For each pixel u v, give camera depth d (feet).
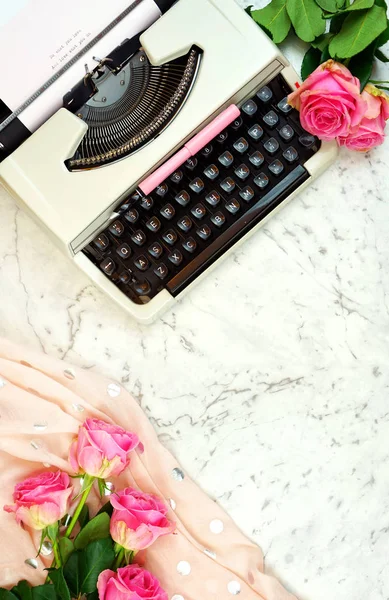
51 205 3.50
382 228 3.74
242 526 3.67
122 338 3.73
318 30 3.54
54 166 3.50
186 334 3.73
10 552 3.49
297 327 3.73
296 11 3.55
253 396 3.72
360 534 3.69
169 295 3.59
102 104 3.55
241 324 3.73
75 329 3.74
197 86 3.49
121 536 3.32
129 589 3.29
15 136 3.49
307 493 3.70
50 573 3.35
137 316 3.58
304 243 3.74
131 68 3.55
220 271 3.74
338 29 3.58
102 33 3.40
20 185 3.50
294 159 3.59
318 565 3.67
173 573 3.56
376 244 3.73
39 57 3.37
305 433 3.71
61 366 3.61
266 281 3.73
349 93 3.37
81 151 3.53
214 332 3.73
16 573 3.48
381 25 3.46
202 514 3.61
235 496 3.69
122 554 3.44
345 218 3.74
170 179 3.60
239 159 3.61
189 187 3.60
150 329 3.73
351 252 3.74
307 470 3.70
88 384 3.62
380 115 3.49
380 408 3.72
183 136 3.49
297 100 3.44
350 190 3.74
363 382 3.72
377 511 3.70
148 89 3.54
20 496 3.36
